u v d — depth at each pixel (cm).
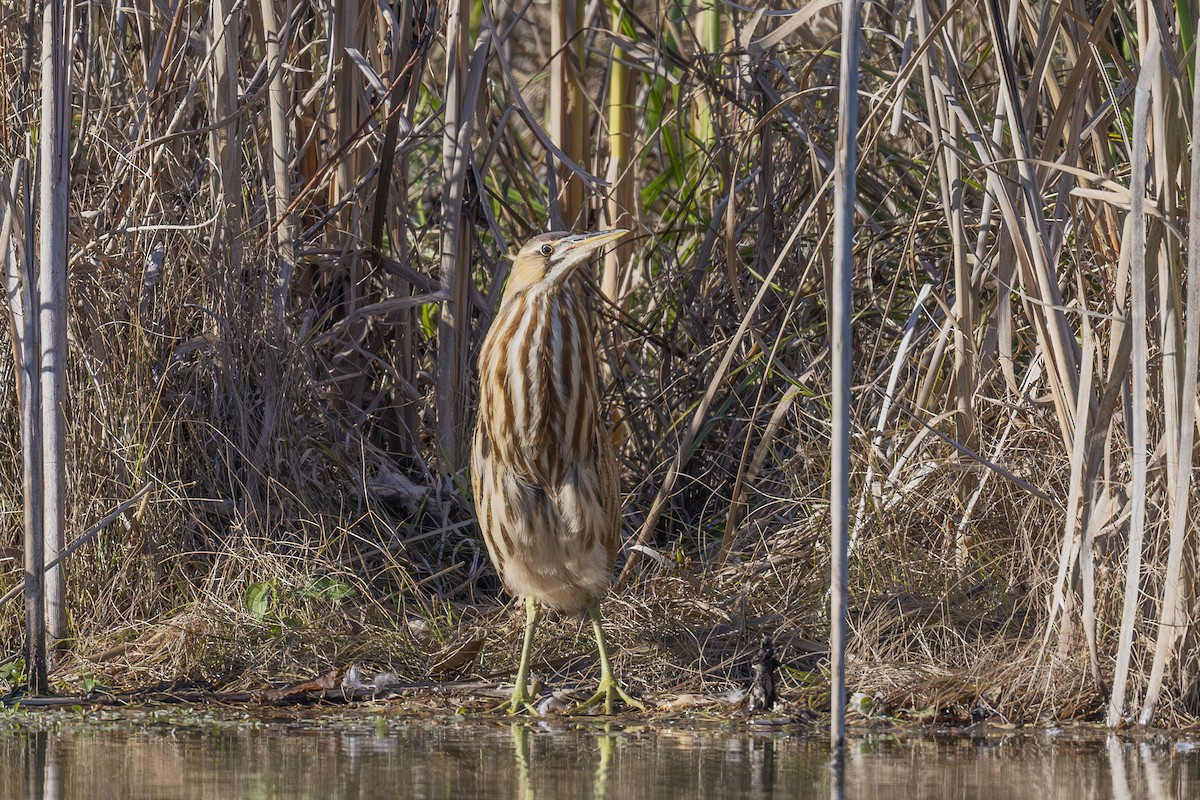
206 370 1072
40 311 883
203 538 1030
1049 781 650
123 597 978
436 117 1160
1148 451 854
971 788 632
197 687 890
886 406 1037
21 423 864
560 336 888
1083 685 831
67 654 920
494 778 654
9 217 859
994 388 1042
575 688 913
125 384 1016
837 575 666
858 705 847
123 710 835
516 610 1016
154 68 1065
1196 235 727
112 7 1102
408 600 1034
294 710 852
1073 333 1009
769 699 863
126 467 1005
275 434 1074
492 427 901
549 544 897
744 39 988
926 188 1117
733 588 1027
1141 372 747
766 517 1095
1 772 657
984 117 1093
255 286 1091
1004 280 948
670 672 938
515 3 1662
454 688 905
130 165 1049
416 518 1099
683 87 1395
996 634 906
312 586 984
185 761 689
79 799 596
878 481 1030
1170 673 816
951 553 995
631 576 1073
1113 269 909
